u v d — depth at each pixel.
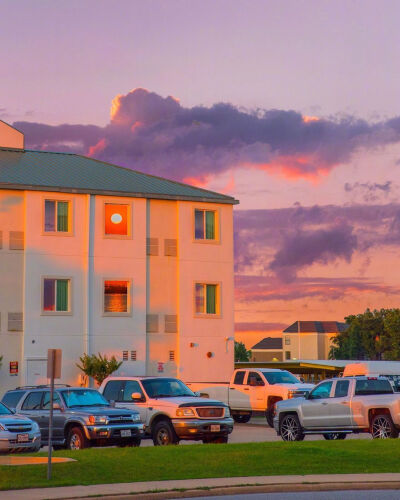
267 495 18.83
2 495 18.08
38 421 27.41
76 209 50.62
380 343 154.62
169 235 52.78
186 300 52.66
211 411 27.78
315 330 182.12
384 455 23.23
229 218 54.22
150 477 20.53
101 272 50.84
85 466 21.53
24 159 55.19
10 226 49.28
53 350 20.38
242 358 172.38
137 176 55.38
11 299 48.84
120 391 29.14
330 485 19.64
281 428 29.83
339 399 28.31
